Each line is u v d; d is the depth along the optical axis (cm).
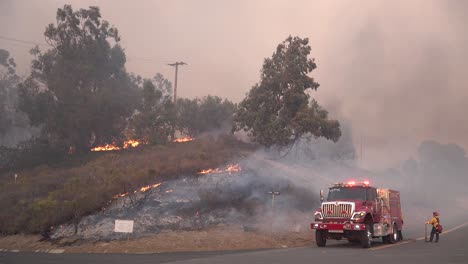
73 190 2916
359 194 2103
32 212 2531
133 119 5622
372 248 2000
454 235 2795
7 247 2184
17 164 5131
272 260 1544
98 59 5850
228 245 2131
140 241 2122
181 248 2038
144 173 3019
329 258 1591
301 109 4291
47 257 1745
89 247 2048
